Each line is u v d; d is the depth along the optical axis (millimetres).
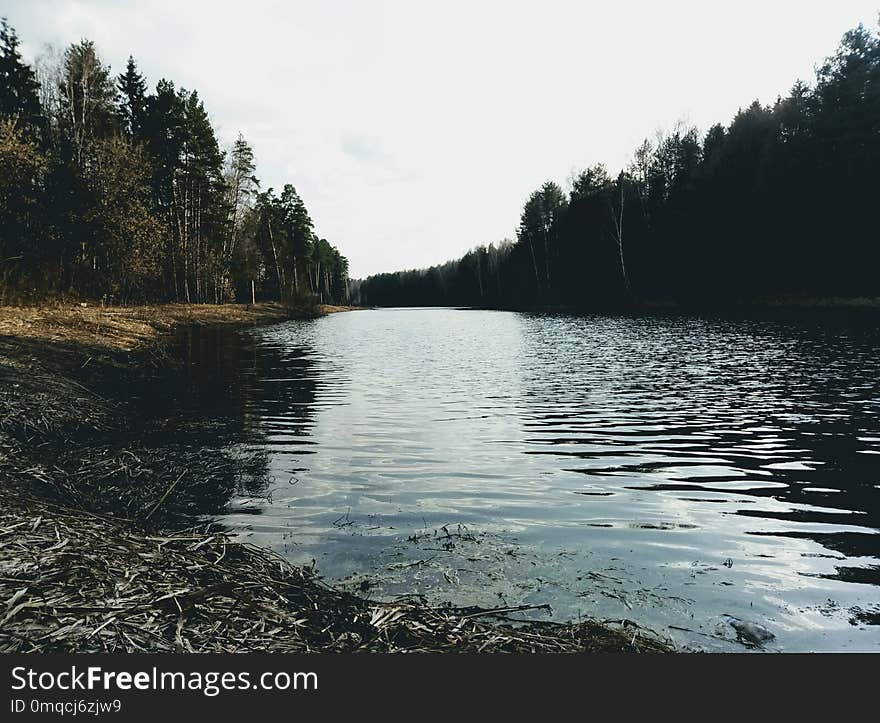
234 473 6777
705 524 5102
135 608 3414
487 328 38562
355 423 9547
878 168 37781
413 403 11398
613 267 62812
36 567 3695
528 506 5637
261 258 66312
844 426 8523
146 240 33062
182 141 46062
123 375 13875
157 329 27594
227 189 50250
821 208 40688
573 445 7945
